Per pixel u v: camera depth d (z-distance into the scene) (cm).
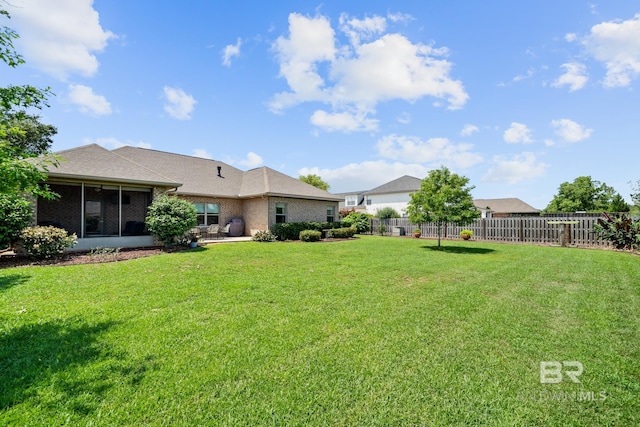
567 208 4188
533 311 457
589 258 1005
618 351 328
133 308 452
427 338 360
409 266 833
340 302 497
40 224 1173
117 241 1161
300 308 465
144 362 296
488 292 567
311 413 228
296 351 323
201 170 1908
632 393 254
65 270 719
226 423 215
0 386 251
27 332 360
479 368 293
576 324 404
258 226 1730
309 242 1520
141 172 1245
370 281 649
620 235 1268
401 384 265
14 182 354
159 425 212
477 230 1873
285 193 1703
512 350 330
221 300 500
